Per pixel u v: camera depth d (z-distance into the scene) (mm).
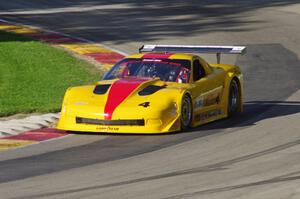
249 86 62750
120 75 44875
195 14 110500
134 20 104125
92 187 28984
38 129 43406
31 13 109750
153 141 39188
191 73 44375
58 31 92812
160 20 104250
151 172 31656
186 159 34344
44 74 65375
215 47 49406
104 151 36844
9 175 31531
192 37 90312
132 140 39656
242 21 103688
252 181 29406
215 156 34906
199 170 31844
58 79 63188
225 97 47156
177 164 33250
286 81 64938
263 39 90000
